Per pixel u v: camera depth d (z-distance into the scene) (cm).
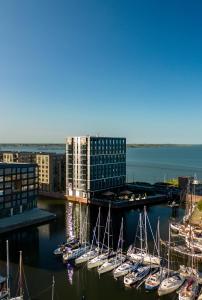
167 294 7738
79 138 18538
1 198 13375
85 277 8606
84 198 18188
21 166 14188
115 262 9144
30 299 7519
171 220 14488
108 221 12812
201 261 9556
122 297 7644
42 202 18362
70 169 19038
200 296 7338
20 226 13062
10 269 9075
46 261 9650
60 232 12575
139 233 12475
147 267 8844
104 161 19162
